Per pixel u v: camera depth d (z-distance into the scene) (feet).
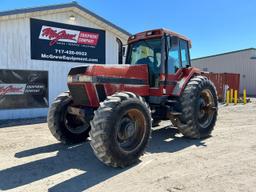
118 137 15.17
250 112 38.73
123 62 22.30
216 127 26.76
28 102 33.30
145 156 17.06
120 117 14.74
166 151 18.17
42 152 18.19
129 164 15.31
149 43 20.93
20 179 13.55
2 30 31.07
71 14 36.50
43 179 13.53
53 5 33.94
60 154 17.71
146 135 16.20
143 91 19.24
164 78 19.86
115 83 17.33
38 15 33.65
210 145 19.66
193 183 12.75
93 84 16.34
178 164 15.46
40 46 34.12
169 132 24.06
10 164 15.75
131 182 13.03
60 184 12.92
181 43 22.39
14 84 32.14
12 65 31.96
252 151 17.99
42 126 27.53
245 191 11.84
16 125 28.09
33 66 33.60
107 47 40.70
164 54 19.89
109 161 14.44
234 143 20.18
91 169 14.92
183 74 21.93
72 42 36.96
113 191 12.08
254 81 91.45
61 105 19.81
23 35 32.65
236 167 14.88
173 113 20.07
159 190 12.05
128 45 22.29
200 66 111.86
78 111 18.06
